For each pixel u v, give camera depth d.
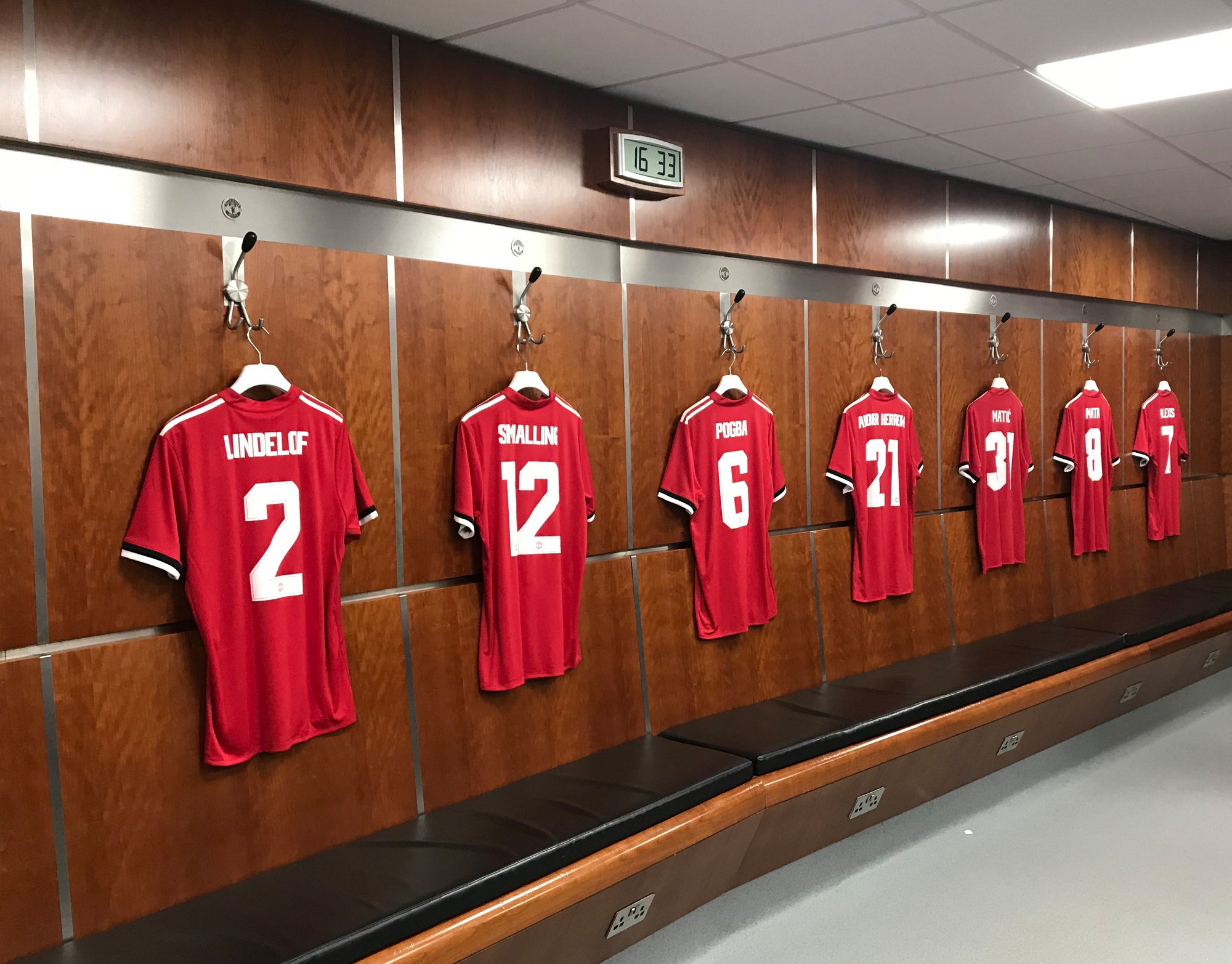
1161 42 3.25
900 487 4.87
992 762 4.66
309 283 2.85
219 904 2.48
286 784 2.76
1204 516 7.61
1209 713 6.07
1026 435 5.70
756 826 3.38
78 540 2.40
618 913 2.96
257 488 2.64
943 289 5.29
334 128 2.88
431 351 3.15
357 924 2.30
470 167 3.22
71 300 2.39
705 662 4.02
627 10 2.89
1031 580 5.85
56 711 2.35
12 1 2.27
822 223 4.53
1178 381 7.28
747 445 4.13
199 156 2.60
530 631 3.36
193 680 2.59
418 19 2.92
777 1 2.84
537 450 3.34
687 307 4.00
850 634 4.68
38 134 2.32
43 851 2.32
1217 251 7.57
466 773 3.19
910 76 3.53
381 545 3.03
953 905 3.66
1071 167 5.02
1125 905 3.66
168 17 2.53
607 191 3.65
